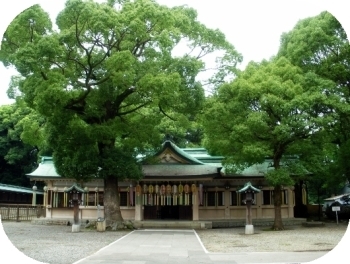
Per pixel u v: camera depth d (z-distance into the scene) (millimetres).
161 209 34594
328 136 29016
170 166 34312
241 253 17594
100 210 34719
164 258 16250
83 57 27625
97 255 17000
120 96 28219
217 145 29094
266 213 34625
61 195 35781
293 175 30172
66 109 26719
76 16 24562
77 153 27484
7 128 47531
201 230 30031
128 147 29719
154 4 26734
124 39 26406
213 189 34875
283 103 26547
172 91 25281
